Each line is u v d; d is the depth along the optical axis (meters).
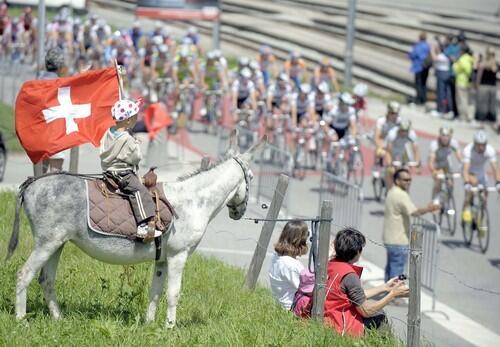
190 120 30.61
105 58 32.72
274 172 20.88
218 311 12.09
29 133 12.88
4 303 11.23
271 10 52.03
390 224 16.75
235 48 45.00
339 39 46.84
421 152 29.92
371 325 11.49
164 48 29.88
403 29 47.62
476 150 20.75
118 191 10.45
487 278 18.47
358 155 24.27
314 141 26.12
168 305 10.82
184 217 10.79
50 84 12.84
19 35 39.19
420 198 24.72
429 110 36.44
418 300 10.59
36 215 10.36
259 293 13.94
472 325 15.62
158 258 10.68
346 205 20.06
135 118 10.50
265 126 27.11
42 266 10.58
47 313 11.03
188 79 30.05
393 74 41.69
